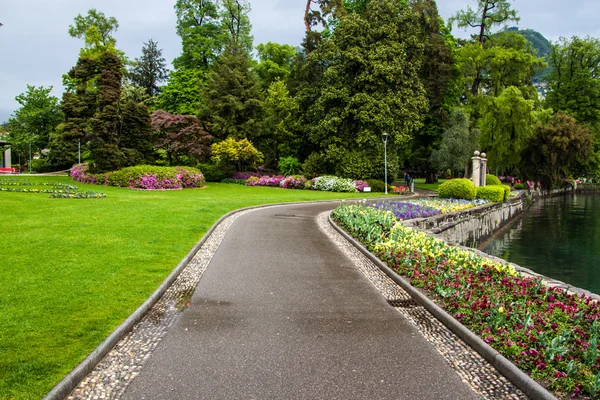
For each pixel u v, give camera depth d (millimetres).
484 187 28875
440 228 16297
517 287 7027
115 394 3906
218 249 10812
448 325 5715
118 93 32906
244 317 5996
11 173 49750
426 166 52812
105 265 8203
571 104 54438
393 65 36188
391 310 6398
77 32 49125
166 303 6559
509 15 49438
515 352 4570
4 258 8398
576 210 37969
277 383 4133
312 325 5723
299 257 10109
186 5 49469
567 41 57125
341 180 35750
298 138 44188
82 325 5270
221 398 3846
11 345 4645
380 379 4254
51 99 58719
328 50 38406
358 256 10430
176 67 52781
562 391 3920
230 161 43500
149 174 29922
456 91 48750
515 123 43938
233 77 42250
